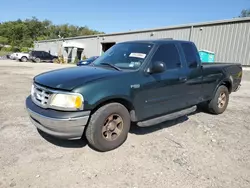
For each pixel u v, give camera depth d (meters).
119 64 3.83
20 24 75.56
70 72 3.47
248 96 8.33
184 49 4.41
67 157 3.08
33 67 18.97
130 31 25.25
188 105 4.48
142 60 3.64
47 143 3.46
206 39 17.34
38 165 2.84
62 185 2.47
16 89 7.75
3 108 5.21
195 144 3.66
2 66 18.61
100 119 3.09
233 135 4.12
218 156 3.27
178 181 2.61
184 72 4.21
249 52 14.66
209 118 5.14
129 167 2.88
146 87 3.53
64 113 2.85
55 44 42.66
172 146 3.55
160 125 4.50
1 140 3.50
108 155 3.18
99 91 2.99
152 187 2.48
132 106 3.43
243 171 2.89
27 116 4.66
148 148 3.44
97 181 2.56
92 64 4.17
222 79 5.30
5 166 2.78
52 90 2.96
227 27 15.89
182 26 19.14
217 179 2.68
